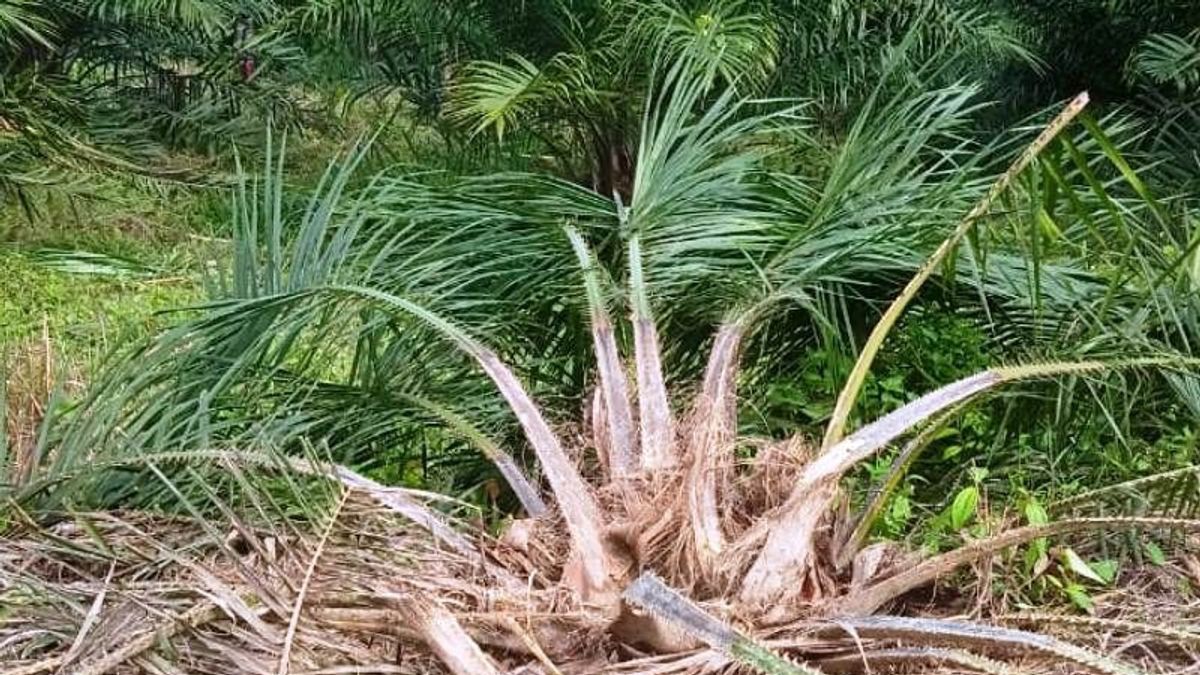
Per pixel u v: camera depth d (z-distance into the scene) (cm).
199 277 540
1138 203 353
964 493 244
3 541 219
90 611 188
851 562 227
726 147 360
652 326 252
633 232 290
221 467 226
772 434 307
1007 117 764
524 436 293
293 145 809
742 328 264
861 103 650
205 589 191
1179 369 247
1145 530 250
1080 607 229
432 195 312
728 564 213
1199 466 229
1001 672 175
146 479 240
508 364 304
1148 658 208
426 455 291
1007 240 332
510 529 233
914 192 306
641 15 574
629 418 245
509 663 201
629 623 196
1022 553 246
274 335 261
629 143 623
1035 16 775
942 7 669
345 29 703
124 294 526
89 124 646
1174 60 635
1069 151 223
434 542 228
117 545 220
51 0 707
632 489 231
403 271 289
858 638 188
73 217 626
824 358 312
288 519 209
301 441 233
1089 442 291
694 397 270
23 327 468
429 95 727
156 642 178
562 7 638
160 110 743
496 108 542
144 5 698
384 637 195
